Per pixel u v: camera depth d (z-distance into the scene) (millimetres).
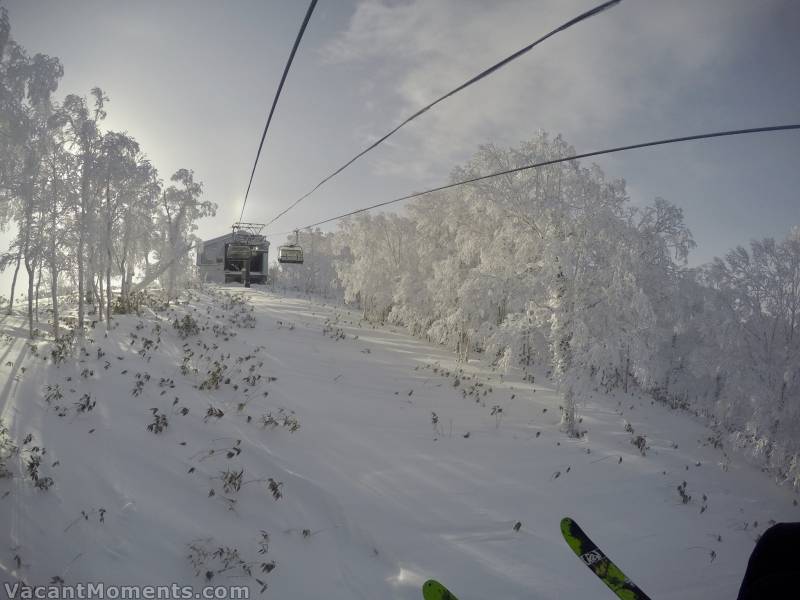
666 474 9992
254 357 13305
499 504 7527
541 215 12742
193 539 5270
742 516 8688
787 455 12750
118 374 9484
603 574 3836
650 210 17859
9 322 13938
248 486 6535
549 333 12805
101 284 14883
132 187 15484
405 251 27312
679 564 6445
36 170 12602
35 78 11477
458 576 5488
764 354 15789
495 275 13242
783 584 1729
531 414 12922
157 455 6785
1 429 6473
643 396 19953
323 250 60062
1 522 4762
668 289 17562
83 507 5312
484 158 13797
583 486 8719
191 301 22859
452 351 20844
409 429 10281
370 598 4949
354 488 7191
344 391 12039
